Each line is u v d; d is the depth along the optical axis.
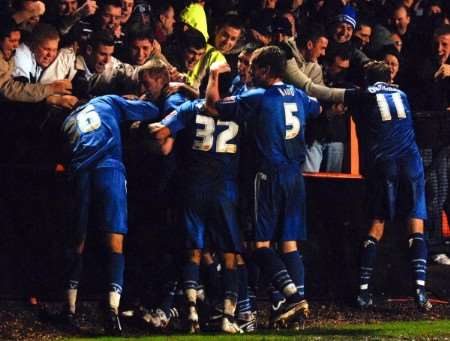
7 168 22.55
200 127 20.75
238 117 20.78
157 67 21.50
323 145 25.22
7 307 22.02
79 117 21.05
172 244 22.64
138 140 22.56
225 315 20.53
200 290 21.89
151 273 22.83
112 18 26.05
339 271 25.02
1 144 22.61
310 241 24.73
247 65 22.42
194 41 24.61
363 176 24.56
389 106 24.02
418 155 24.31
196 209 20.67
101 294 22.81
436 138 26.72
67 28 25.12
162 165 22.06
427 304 23.95
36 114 22.48
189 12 27.66
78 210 20.91
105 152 20.94
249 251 21.31
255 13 27.89
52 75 23.62
